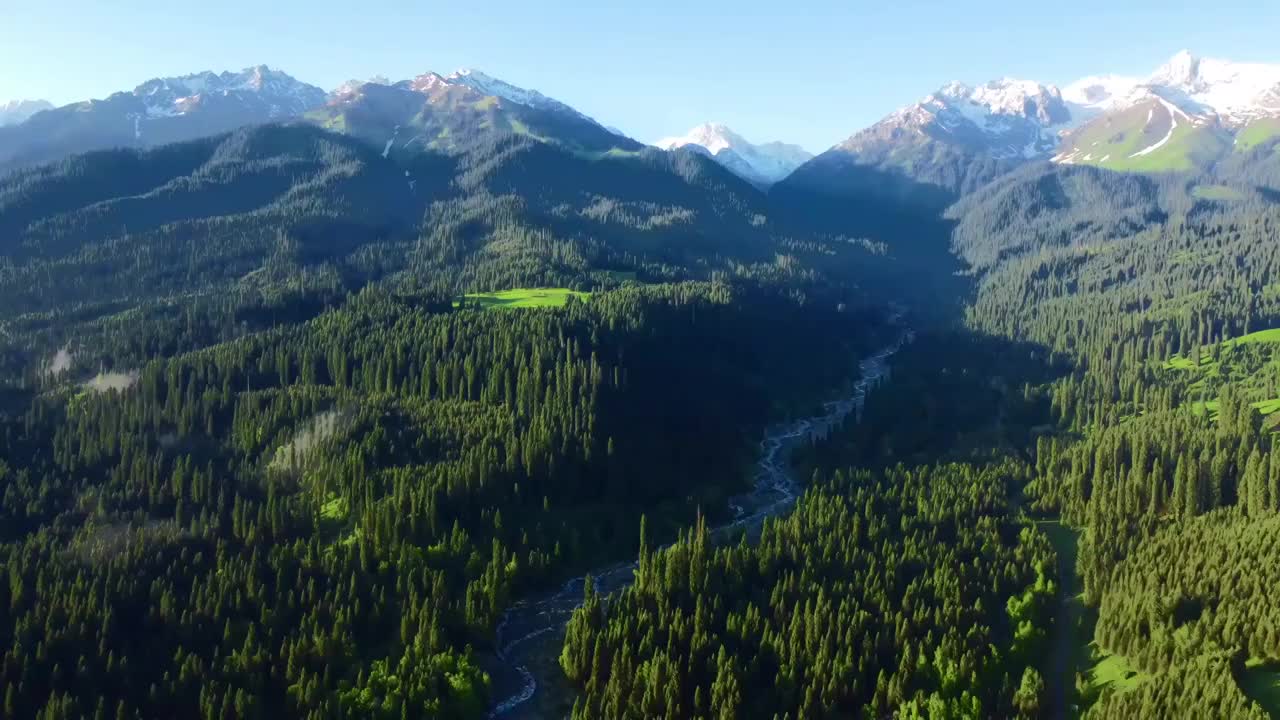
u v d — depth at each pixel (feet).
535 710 483.10
